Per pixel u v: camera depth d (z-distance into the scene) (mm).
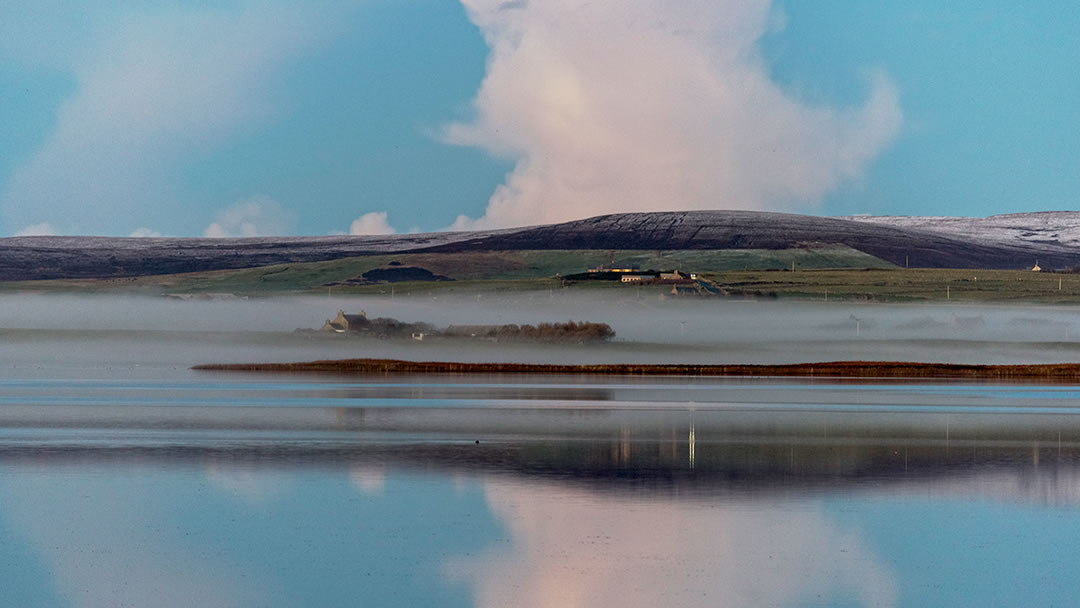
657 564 45469
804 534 50438
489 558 46219
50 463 69562
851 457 73312
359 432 87625
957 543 49125
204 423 95312
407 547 47875
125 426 92312
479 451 75750
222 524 52094
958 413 108812
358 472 66250
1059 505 57094
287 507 55750
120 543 48750
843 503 57125
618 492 59812
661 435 85688
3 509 55188
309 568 44844
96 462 70062
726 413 107312
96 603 40750
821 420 99500
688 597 41375
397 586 42500
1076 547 48688
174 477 64438
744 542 48906
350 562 45656
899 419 101125
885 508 56094
